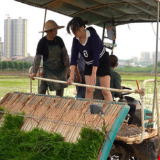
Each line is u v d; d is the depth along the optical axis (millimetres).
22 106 4074
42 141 3186
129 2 4523
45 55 4879
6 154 3234
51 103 3883
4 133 3600
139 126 4523
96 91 4715
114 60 4879
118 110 3260
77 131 3254
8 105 4230
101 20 6066
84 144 2945
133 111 4266
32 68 4754
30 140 3246
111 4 4914
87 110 3484
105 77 4234
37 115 3777
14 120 3756
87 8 5262
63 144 3064
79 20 3811
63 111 3643
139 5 4668
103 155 2887
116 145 4023
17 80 19969
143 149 3836
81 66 5461
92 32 3906
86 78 4367
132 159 4359
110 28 6125
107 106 3400
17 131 3529
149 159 3791
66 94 10070
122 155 4043
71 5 5129
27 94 4348
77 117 3447
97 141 2934
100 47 4113
